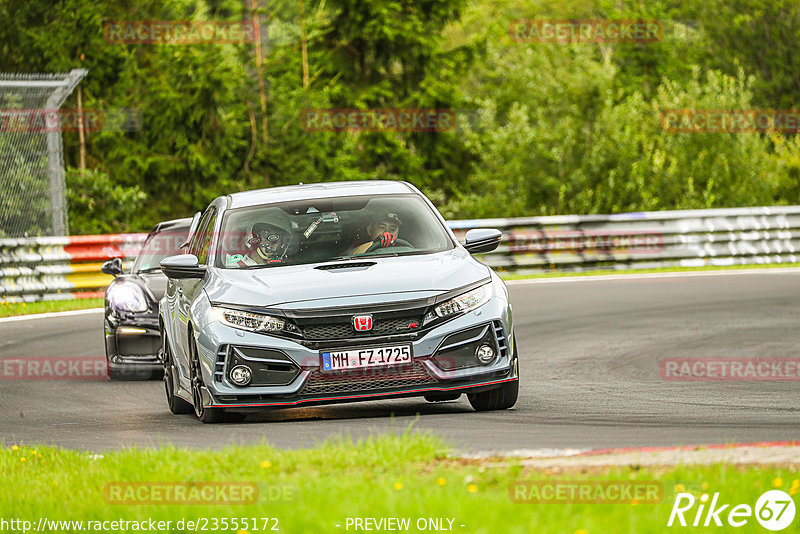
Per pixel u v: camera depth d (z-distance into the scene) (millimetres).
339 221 29172
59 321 56375
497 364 26469
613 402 29531
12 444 26453
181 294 29875
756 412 27031
